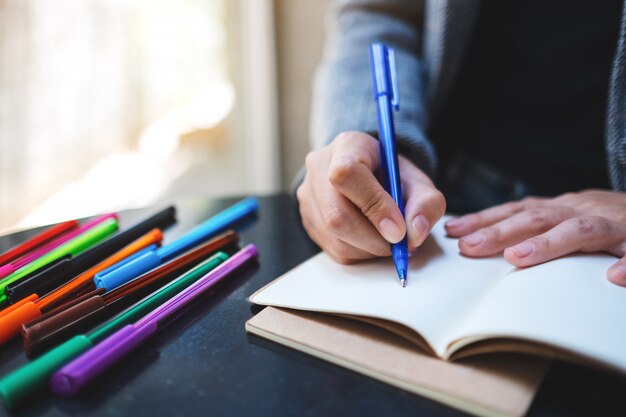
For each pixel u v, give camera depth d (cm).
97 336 27
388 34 66
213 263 37
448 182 69
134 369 26
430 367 24
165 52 117
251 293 34
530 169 64
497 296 28
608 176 58
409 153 49
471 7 60
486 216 41
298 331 28
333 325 29
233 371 25
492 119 67
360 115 48
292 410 22
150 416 22
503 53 65
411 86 59
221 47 124
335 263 37
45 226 51
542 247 32
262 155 127
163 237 46
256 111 124
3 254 41
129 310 29
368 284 32
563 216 37
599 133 58
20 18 92
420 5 70
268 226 49
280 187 133
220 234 47
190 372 25
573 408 23
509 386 23
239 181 135
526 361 25
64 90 101
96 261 39
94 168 111
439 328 26
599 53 57
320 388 24
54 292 32
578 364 25
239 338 29
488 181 66
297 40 119
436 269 34
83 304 29
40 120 99
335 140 43
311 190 41
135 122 117
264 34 117
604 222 34
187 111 126
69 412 23
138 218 53
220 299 33
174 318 31
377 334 28
